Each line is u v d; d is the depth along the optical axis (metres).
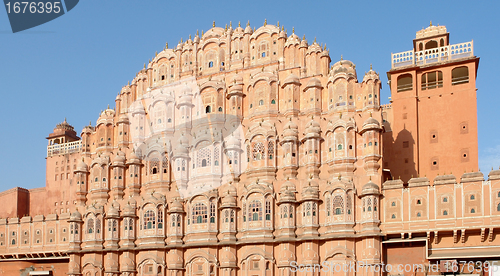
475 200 54.28
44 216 75.75
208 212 63.75
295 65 67.69
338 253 57.81
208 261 62.31
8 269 76.12
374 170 59.69
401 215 56.88
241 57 71.31
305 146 63.53
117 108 76.25
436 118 64.75
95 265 68.38
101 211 70.25
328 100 64.88
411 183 57.25
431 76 66.94
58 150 85.31
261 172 63.91
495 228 53.09
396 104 66.25
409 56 66.81
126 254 67.25
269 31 70.25
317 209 60.12
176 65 74.31
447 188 55.62
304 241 59.28
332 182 59.81
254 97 67.62
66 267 72.88
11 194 84.12
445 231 54.94
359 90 63.72
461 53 64.81
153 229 66.69
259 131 64.94
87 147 76.44
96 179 73.25
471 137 62.78
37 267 74.81
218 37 73.19
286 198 60.66
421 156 64.50
